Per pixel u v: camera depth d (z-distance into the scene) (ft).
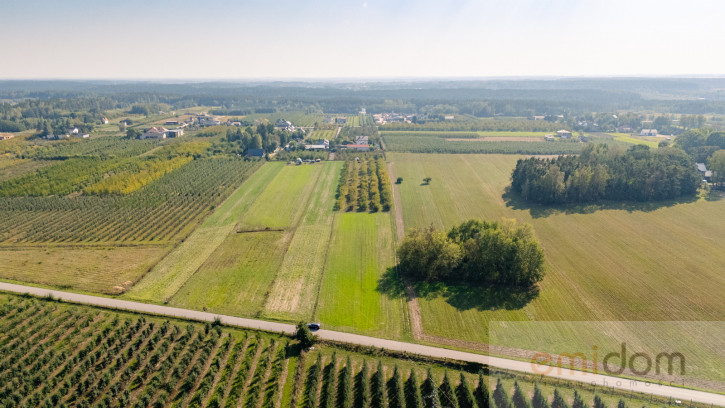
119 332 241.14
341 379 209.46
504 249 290.56
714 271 311.06
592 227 401.90
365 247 367.66
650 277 305.53
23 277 312.71
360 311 269.85
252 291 294.05
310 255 351.46
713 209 437.58
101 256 351.05
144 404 193.67
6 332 245.65
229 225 420.36
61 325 251.80
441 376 208.95
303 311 269.85
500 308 270.05
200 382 209.26
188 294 289.74
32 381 204.44
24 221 428.56
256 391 198.08
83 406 189.88
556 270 319.47
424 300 281.74
